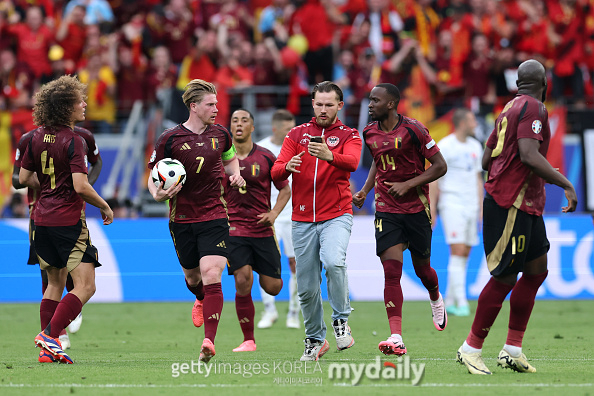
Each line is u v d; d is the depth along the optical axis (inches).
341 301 890.1
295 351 1027.9
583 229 1749.5
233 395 665.6
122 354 1000.2
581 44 2098.9
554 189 1852.9
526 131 761.0
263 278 1069.8
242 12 2310.5
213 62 2090.3
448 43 2057.1
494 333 1249.4
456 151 1550.2
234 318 1535.4
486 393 670.5
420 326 1370.6
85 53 2158.0
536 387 703.1
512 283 792.9
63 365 871.7
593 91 2139.5
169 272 1760.6
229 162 914.7
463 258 1562.5
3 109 1947.6
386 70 1961.1
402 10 2201.0
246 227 1054.4
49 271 935.7
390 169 927.7
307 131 908.6
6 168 1881.2
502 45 2188.7
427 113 1932.8
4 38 2107.5
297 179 893.2
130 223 1764.3
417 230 932.0
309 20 2102.6
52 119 885.8
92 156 997.2
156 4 2261.3
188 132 870.4
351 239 1754.4
